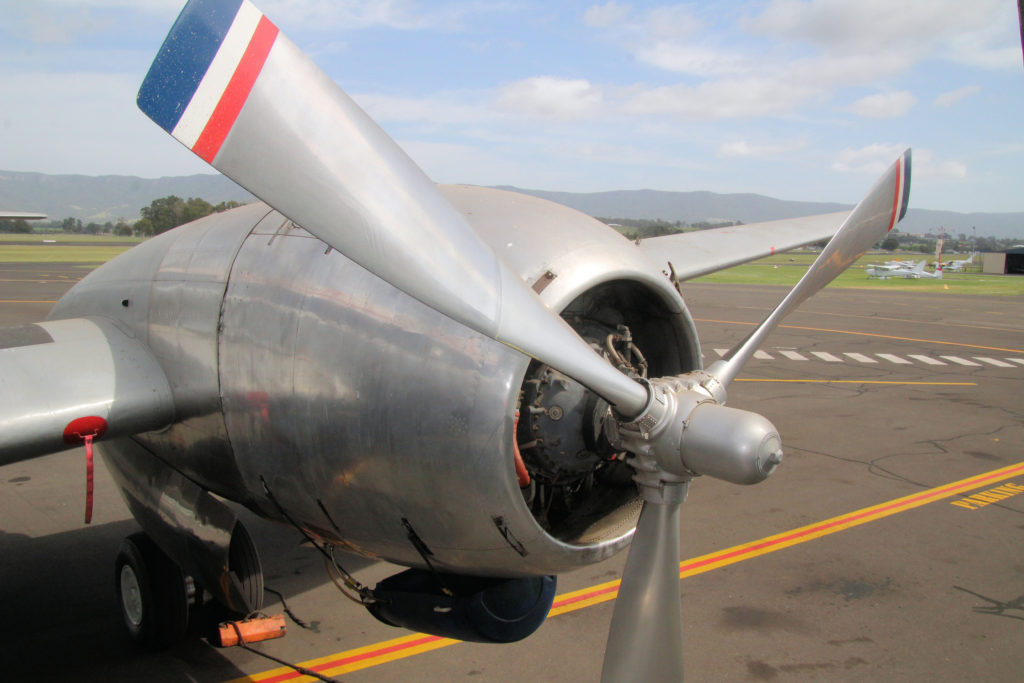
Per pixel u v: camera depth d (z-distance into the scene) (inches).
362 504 134.3
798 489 353.7
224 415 146.6
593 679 197.9
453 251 100.0
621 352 147.9
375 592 159.9
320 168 91.9
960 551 284.4
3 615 228.8
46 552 276.5
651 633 128.3
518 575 137.5
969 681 199.2
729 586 253.6
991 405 542.9
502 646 214.4
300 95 90.3
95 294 185.8
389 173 96.7
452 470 120.2
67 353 156.2
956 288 2001.7
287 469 139.7
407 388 122.0
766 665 205.3
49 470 373.1
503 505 120.0
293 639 217.0
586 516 151.2
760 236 309.6
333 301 130.7
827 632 223.5
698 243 295.7
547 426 138.4
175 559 180.4
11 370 147.3
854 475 375.2
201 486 175.3
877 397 566.6
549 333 107.4
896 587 253.8
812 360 746.2
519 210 140.9
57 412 140.9
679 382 128.3
